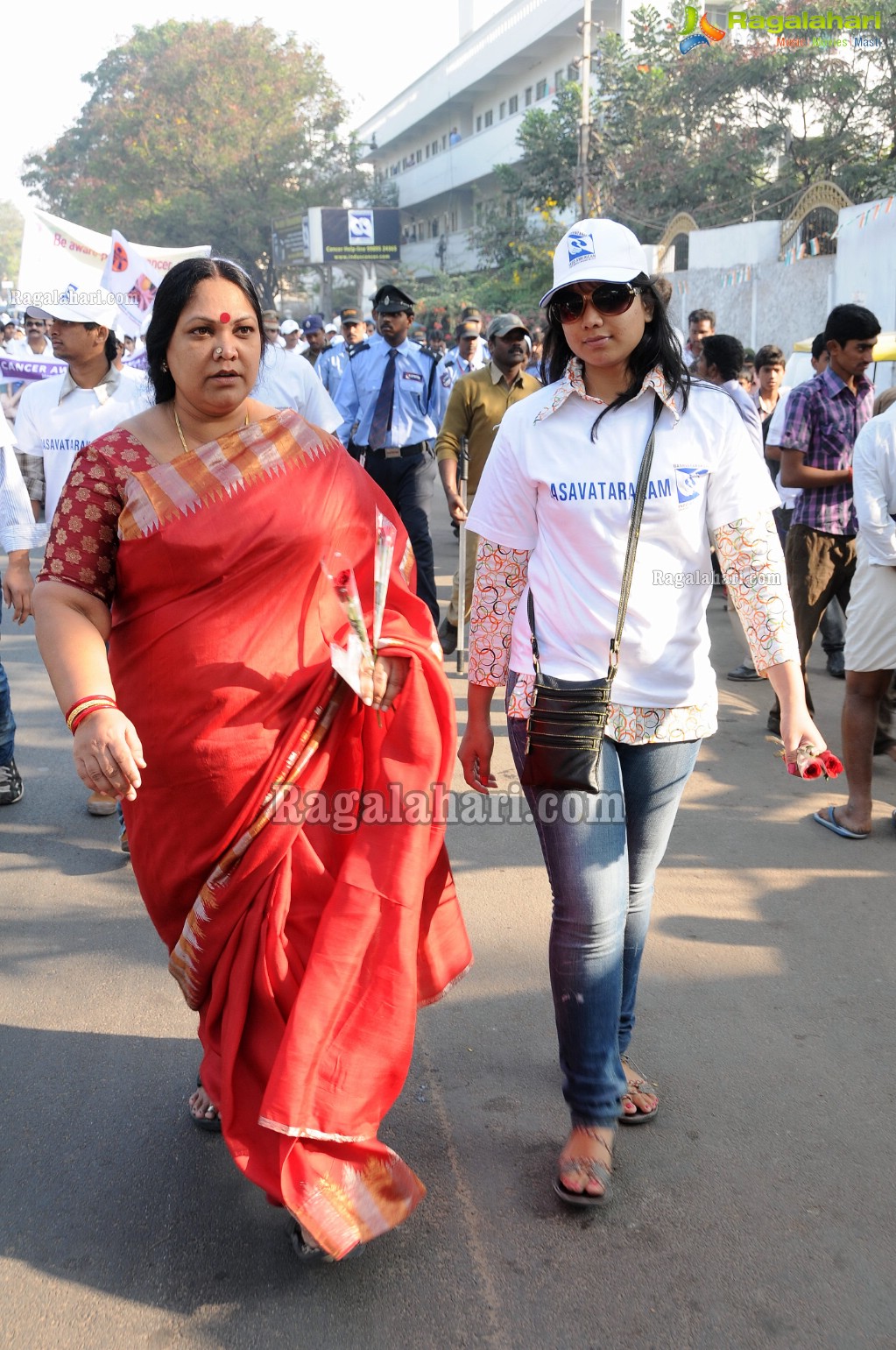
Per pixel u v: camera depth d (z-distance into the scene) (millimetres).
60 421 4668
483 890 4230
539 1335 2277
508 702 2725
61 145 56781
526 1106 2996
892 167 19766
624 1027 2967
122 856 4602
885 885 4246
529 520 2672
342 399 7941
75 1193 2689
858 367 5480
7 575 4691
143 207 49219
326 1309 2348
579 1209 2617
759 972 3633
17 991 3580
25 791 5324
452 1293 2389
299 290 58812
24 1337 2281
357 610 2389
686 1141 2840
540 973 3635
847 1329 2281
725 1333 2275
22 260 4590
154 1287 2414
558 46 37281
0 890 4301
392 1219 2383
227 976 2436
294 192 50031
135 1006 3486
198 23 49594
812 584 5691
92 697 2262
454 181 45656
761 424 8172
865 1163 2756
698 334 9242
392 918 2412
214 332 2432
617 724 2609
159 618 2430
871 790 4754
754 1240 2520
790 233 15586
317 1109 2299
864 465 4367
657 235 23031
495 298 32375
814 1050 3211
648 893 2857
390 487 7723
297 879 2438
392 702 2514
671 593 2584
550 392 2604
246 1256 2498
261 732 2414
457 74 44062
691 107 22656
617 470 2525
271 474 2445
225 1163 2793
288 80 48719
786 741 2523
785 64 20406
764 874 4340
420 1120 2939
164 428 2533
